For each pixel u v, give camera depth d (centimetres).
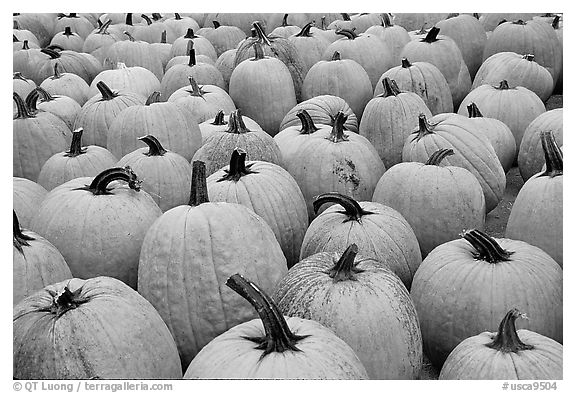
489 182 422
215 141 423
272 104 543
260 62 550
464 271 294
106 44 751
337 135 429
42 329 231
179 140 448
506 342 246
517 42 656
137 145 443
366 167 421
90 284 249
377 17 781
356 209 326
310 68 634
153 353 238
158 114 448
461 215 369
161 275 282
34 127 461
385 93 494
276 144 432
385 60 621
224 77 641
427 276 302
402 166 388
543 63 659
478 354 247
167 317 282
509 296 283
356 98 567
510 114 516
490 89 534
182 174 393
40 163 461
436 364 309
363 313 256
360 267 275
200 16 901
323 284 266
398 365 259
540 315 282
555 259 341
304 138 440
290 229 360
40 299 244
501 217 458
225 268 279
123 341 232
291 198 364
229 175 362
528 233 346
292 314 263
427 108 494
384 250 316
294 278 274
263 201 353
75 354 227
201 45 713
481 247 296
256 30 599
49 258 289
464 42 687
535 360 240
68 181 381
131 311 239
